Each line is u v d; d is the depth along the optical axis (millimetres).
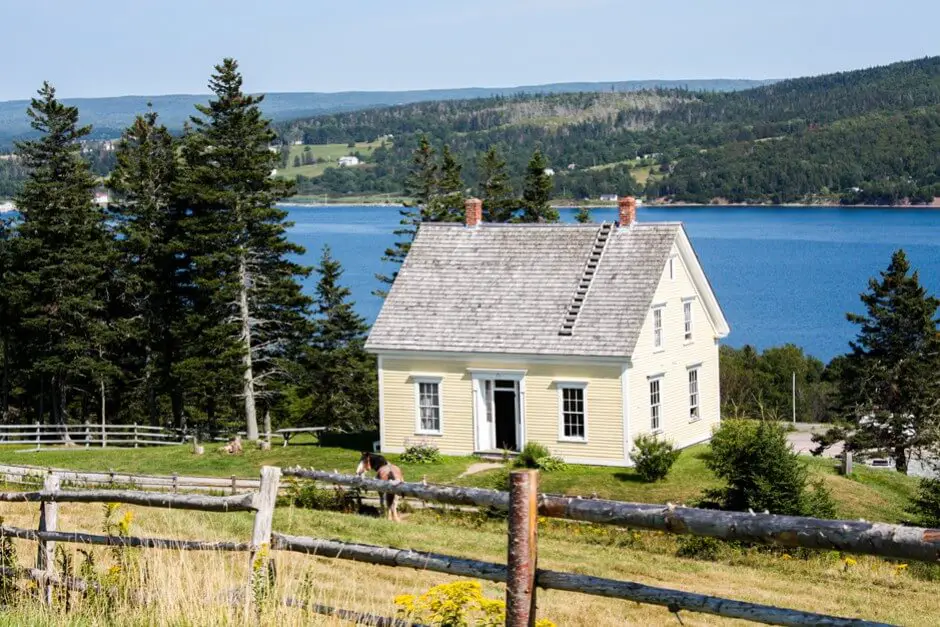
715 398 54688
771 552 29578
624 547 30516
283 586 11781
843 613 22031
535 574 9055
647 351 49031
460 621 10234
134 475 38531
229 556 15039
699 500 37938
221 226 69062
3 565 13672
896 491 46250
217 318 71500
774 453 34625
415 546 26672
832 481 45469
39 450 61312
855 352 78812
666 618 19484
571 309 49469
